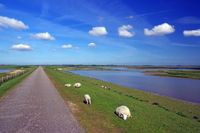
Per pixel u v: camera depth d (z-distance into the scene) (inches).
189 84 1935.3
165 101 998.4
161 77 2903.5
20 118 446.0
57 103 617.6
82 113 504.7
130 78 2677.2
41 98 697.0
